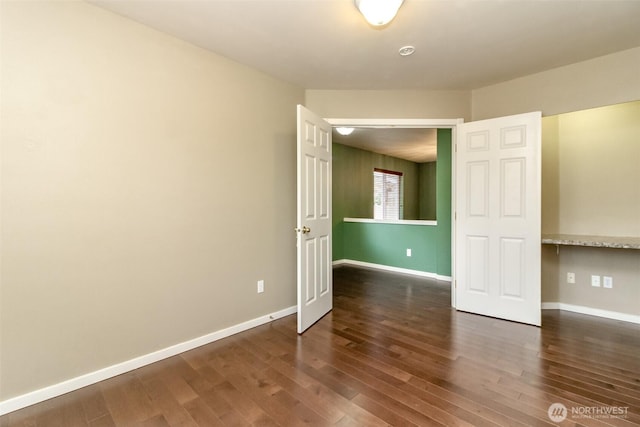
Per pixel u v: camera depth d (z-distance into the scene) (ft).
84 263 6.43
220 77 8.64
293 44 8.00
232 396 6.02
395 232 17.71
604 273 10.26
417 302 12.03
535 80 9.93
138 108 7.11
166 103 7.57
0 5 5.52
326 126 10.69
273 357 7.59
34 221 5.87
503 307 10.11
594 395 5.94
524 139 9.65
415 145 20.35
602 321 9.88
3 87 5.54
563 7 6.47
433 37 7.64
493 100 10.78
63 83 6.13
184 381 6.57
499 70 9.63
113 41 6.73
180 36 7.65
